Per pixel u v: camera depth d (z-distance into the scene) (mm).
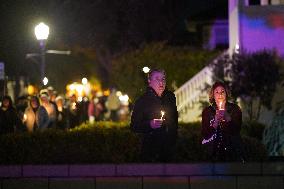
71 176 16094
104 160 18062
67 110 38156
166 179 15758
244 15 40938
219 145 17297
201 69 53375
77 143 18344
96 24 70438
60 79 78250
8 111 30484
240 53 39344
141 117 16938
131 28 70062
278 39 40656
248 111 39156
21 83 58406
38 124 30109
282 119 24484
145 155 16938
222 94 17297
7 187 16266
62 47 70562
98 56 77875
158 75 17062
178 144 17906
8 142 18234
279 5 40812
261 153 18438
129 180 15867
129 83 51156
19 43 51031
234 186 15625
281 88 39625
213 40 64938
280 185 15523
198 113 47406
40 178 16203
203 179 15672
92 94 57062
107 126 27484
